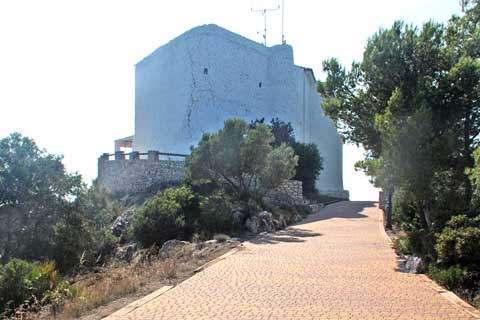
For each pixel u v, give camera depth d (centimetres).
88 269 2125
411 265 1212
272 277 1116
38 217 2406
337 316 761
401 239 1544
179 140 4247
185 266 1298
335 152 5600
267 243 1823
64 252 2327
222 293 941
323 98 1814
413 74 1517
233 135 2558
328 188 5312
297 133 4588
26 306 1035
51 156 2525
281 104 4559
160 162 3372
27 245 2319
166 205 2433
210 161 2564
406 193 1409
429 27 1513
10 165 2395
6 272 1146
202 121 4212
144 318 755
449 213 1271
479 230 1045
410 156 1297
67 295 1013
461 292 951
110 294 944
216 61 4325
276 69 4641
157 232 2338
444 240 1080
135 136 4825
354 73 1669
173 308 819
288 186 3403
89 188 2600
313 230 2316
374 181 1413
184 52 4353
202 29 4319
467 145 1440
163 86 4531
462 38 1526
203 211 2381
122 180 3575
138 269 1327
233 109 4344
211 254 1565
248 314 776
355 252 1553
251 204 2552
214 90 4281
